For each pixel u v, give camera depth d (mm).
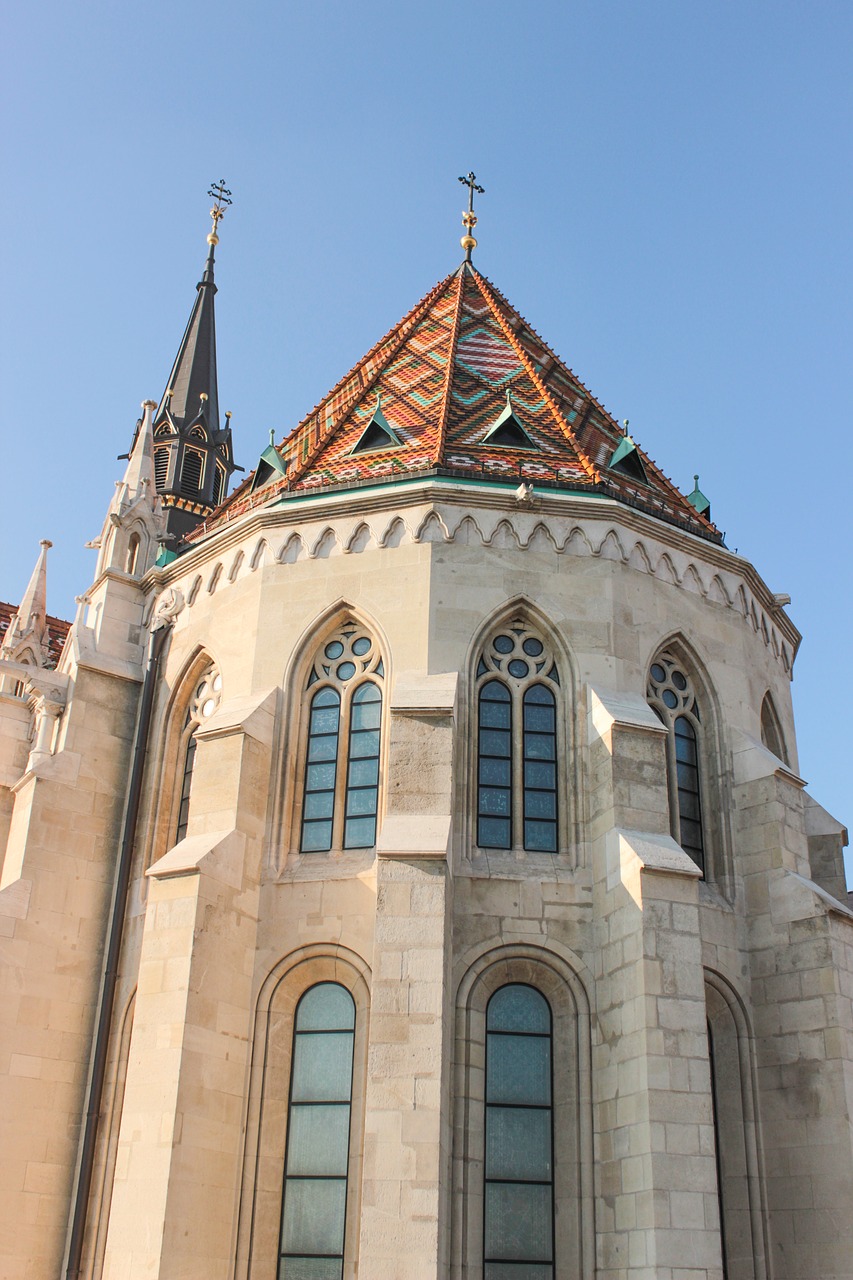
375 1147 21547
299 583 29531
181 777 31109
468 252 43500
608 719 26547
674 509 33406
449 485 29188
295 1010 25906
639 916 23828
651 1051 22719
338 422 34375
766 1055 26219
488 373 35906
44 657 44438
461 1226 23062
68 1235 27609
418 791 25312
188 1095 23516
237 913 25812
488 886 25859
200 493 58469
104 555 35875
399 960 22969
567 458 31891
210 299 64812
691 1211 21578
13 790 37250
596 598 28719
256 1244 23844
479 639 28234
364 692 28438
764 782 28500
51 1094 28656
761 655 32312
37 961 29469
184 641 31938
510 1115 24547
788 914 26969
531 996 25531
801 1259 24266
